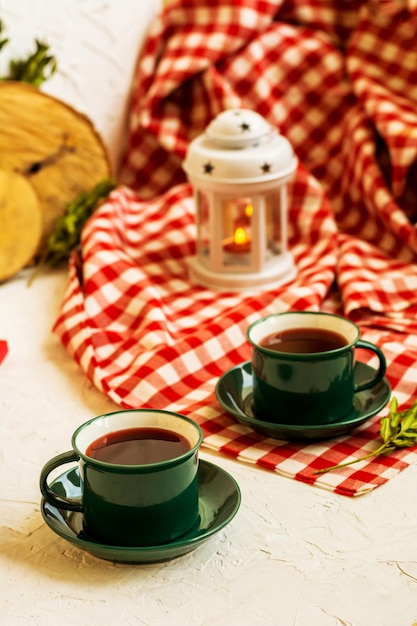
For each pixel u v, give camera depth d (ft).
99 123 6.07
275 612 3.76
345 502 4.12
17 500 4.16
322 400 4.28
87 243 5.36
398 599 3.79
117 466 3.79
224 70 6.01
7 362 4.90
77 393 4.71
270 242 5.45
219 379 4.53
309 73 6.08
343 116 6.08
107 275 5.20
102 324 5.08
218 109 5.93
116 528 3.84
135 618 3.76
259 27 5.98
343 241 5.65
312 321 4.44
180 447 3.92
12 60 5.65
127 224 5.75
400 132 5.59
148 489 3.81
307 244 5.70
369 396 4.44
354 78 5.96
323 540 3.99
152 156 6.16
